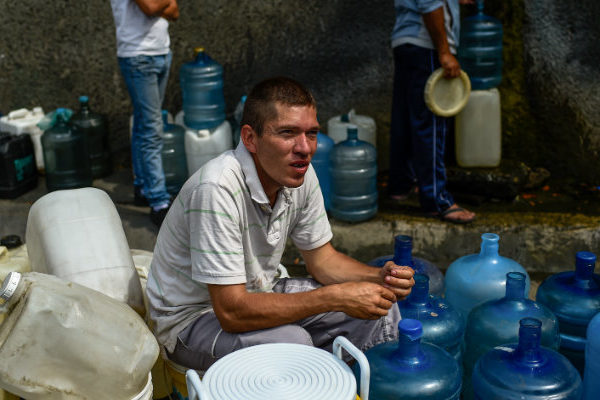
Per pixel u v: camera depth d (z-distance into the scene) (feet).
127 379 6.95
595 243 13.64
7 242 9.86
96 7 16.87
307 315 7.47
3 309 6.74
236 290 7.46
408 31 13.73
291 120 7.14
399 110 14.75
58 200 8.91
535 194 15.65
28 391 6.66
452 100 13.96
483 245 9.81
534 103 16.25
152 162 14.20
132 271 8.41
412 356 7.20
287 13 16.61
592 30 15.43
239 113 16.02
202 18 16.75
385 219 14.35
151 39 13.70
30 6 16.89
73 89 17.46
